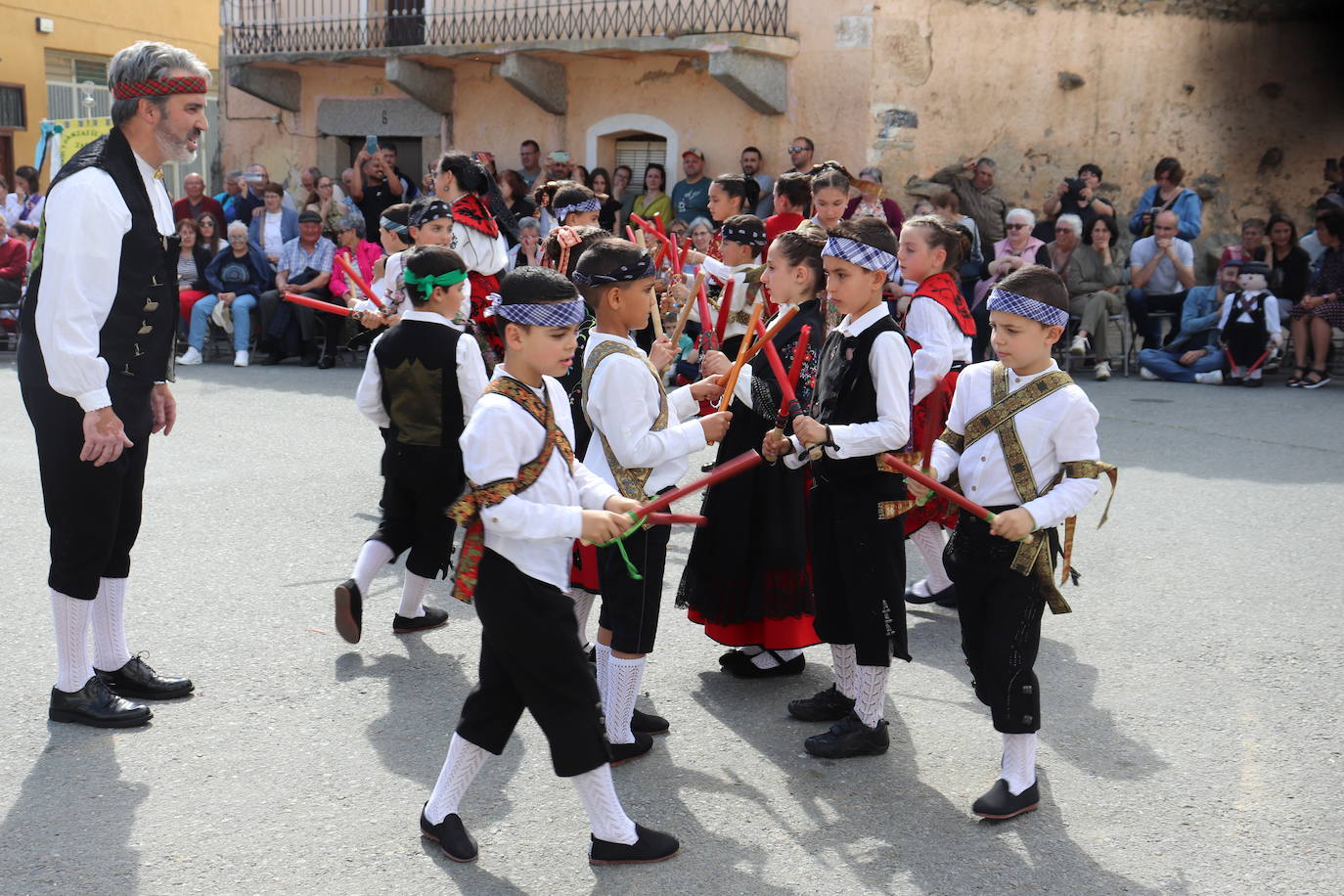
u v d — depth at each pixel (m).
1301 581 5.52
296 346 12.16
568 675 3.07
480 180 5.89
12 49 19.53
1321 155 13.77
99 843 3.24
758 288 5.23
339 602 4.32
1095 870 3.19
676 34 12.91
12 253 13.35
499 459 2.99
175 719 4.00
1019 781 3.47
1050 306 3.35
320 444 8.21
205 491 6.88
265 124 17.00
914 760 3.83
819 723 4.12
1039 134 13.25
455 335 4.52
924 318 4.68
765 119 13.43
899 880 3.13
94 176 3.75
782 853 3.26
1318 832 3.37
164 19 22.17
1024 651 3.40
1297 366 11.06
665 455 3.57
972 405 3.52
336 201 13.31
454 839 3.20
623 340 3.60
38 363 3.82
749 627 4.40
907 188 13.05
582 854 3.24
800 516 4.28
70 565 3.87
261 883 3.07
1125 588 5.45
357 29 15.80
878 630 3.76
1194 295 11.30
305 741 3.86
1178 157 13.51
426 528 4.64
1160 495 7.02
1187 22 13.27
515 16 14.47
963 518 3.50
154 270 3.94
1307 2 13.47
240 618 4.92
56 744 3.80
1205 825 3.42
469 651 4.66
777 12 13.15
